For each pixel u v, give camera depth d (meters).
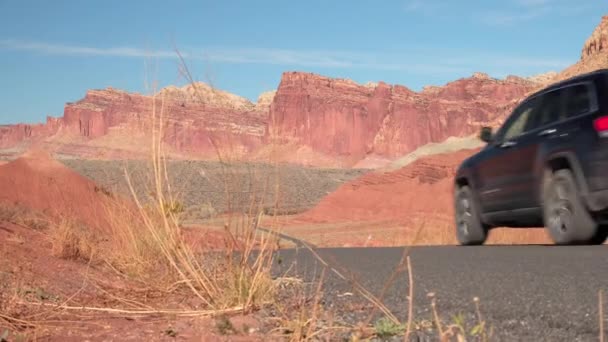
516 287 4.70
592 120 7.98
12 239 8.42
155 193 5.32
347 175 123.19
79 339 3.71
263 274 4.99
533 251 7.38
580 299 4.05
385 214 55.62
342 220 55.59
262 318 4.28
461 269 6.04
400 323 3.69
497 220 9.85
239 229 4.97
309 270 7.15
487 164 9.88
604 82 8.06
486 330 3.43
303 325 3.74
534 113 9.20
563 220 8.42
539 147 8.74
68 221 8.96
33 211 11.96
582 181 8.09
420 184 60.00
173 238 5.14
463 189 10.49
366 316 4.14
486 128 10.02
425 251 8.71
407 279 5.63
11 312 4.36
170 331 3.89
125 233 6.96
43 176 16.17
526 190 9.02
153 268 6.35
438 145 95.88
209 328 4.07
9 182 15.68
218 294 4.87
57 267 7.09
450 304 4.27
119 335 3.84
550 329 3.36
